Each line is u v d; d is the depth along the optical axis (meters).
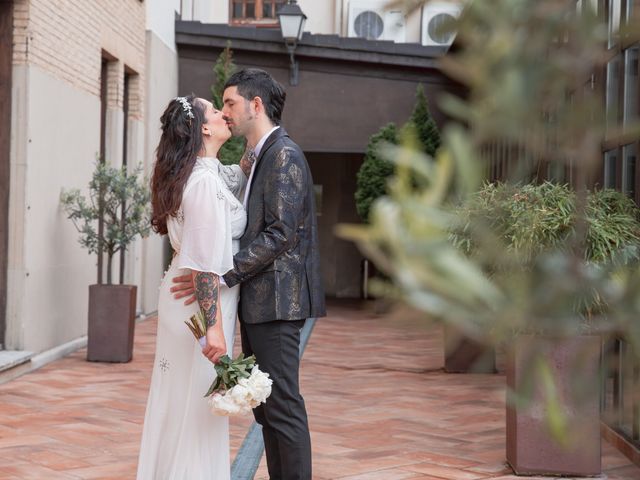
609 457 5.13
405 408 6.52
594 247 3.88
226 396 3.09
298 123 14.03
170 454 3.29
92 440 5.25
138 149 11.68
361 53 13.75
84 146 9.17
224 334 3.31
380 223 0.50
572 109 0.51
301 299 3.37
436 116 13.93
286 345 3.37
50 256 8.09
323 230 18.42
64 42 8.41
